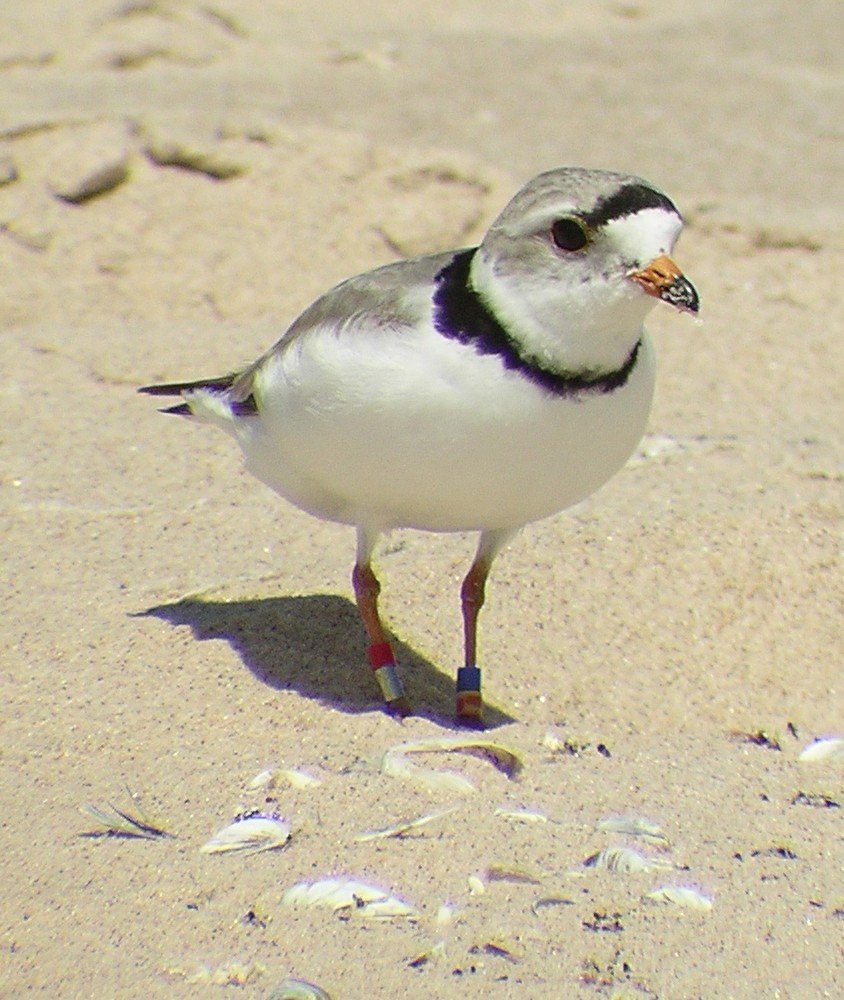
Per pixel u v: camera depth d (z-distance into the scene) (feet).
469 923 24.56
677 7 85.10
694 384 48.34
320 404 27.68
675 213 25.91
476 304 26.50
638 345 27.37
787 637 34.19
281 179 55.31
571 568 35.60
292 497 30.96
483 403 26.48
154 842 26.20
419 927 24.47
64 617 33.09
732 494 39.55
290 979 23.25
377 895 25.07
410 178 56.03
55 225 52.75
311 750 28.89
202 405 32.86
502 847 26.35
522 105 67.62
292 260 53.01
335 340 27.20
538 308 26.02
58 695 30.22
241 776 27.94
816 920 25.12
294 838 26.35
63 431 42.04
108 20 72.43
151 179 54.85
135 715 29.71
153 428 42.52
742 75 74.33
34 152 54.80
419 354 26.50
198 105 62.90
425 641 33.42
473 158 57.77
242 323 50.42
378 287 27.50
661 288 25.30
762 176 61.57
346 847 26.17
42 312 50.14
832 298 54.03
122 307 51.06
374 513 29.66
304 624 33.27
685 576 35.50
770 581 35.42
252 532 37.37
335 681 31.50
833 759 30.78
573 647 33.50
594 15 83.10
